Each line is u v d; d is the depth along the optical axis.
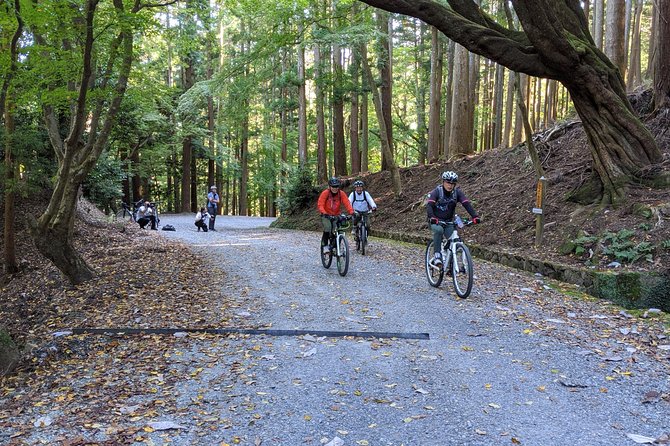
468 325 5.79
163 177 44.16
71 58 7.83
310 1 14.24
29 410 3.76
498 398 3.87
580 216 9.78
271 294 7.55
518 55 9.80
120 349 5.17
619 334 5.42
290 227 20.94
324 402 3.82
